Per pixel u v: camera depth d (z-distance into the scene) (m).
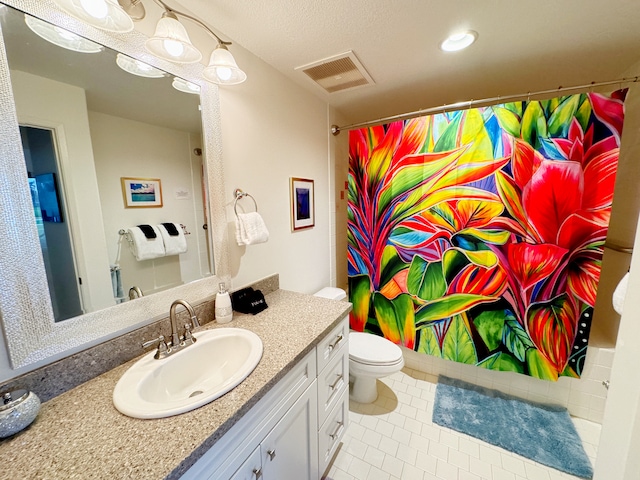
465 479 1.34
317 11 1.14
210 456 0.69
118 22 0.78
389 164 1.96
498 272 1.73
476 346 1.86
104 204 0.94
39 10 0.75
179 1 1.07
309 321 1.27
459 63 1.61
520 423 1.64
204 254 1.27
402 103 2.25
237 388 0.82
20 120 0.74
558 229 1.56
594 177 1.47
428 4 1.11
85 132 0.88
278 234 1.74
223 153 1.32
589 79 1.87
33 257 0.76
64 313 0.84
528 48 1.46
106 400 0.79
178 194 1.16
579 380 1.69
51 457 0.61
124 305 0.99
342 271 2.67
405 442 1.55
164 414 0.71
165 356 0.98
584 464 1.37
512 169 1.61
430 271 1.92
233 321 1.27
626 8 1.14
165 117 1.09
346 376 1.52
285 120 1.73
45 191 0.79
